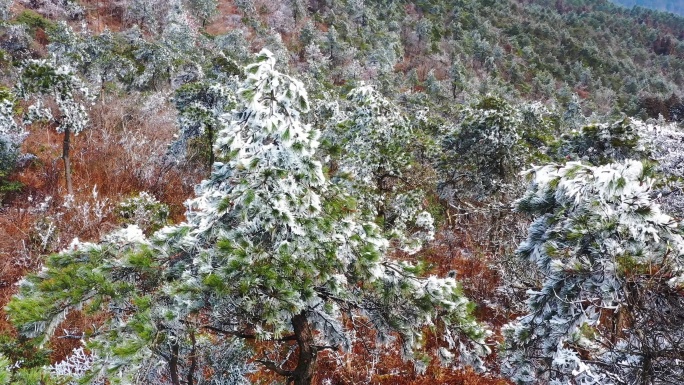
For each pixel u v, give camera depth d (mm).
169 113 14578
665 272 3414
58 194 9438
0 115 9750
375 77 41406
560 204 3928
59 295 2834
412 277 3645
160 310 2959
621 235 3484
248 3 48844
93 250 3369
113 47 23688
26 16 28172
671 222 3406
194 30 38094
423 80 53438
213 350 4602
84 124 9445
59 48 21656
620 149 8016
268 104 3014
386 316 3750
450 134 11227
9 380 2188
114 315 3330
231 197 2992
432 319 3787
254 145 3049
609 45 107312
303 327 3758
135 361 2617
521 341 4199
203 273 3027
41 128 11852
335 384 6168
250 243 3045
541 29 96500
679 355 3178
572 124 31047
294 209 3168
